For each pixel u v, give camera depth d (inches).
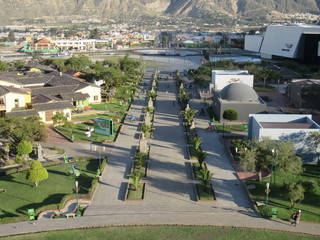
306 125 3405.5
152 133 4010.8
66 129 4136.3
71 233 2070.6
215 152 3422.7
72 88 5305.1
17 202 2459.4
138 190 2610.7
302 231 2089.1
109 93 5703.7
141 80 7637.8
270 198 2476.6
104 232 2079.2
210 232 2082.9
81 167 3070.9
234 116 4202.8
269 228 2123.5
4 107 4372.5
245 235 2048.5
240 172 2947.8
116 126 4271.7
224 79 5708.7
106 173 2940.5
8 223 2182.6
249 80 5659.5
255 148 2748.5
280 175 2856.8
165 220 2218.3
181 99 5506.9
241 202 2463.1
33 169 2647.6
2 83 5088.6
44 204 2427.4
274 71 6904.5
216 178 2844.5
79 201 2458.2
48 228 2126.0
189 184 2748.5
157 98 5895.7
